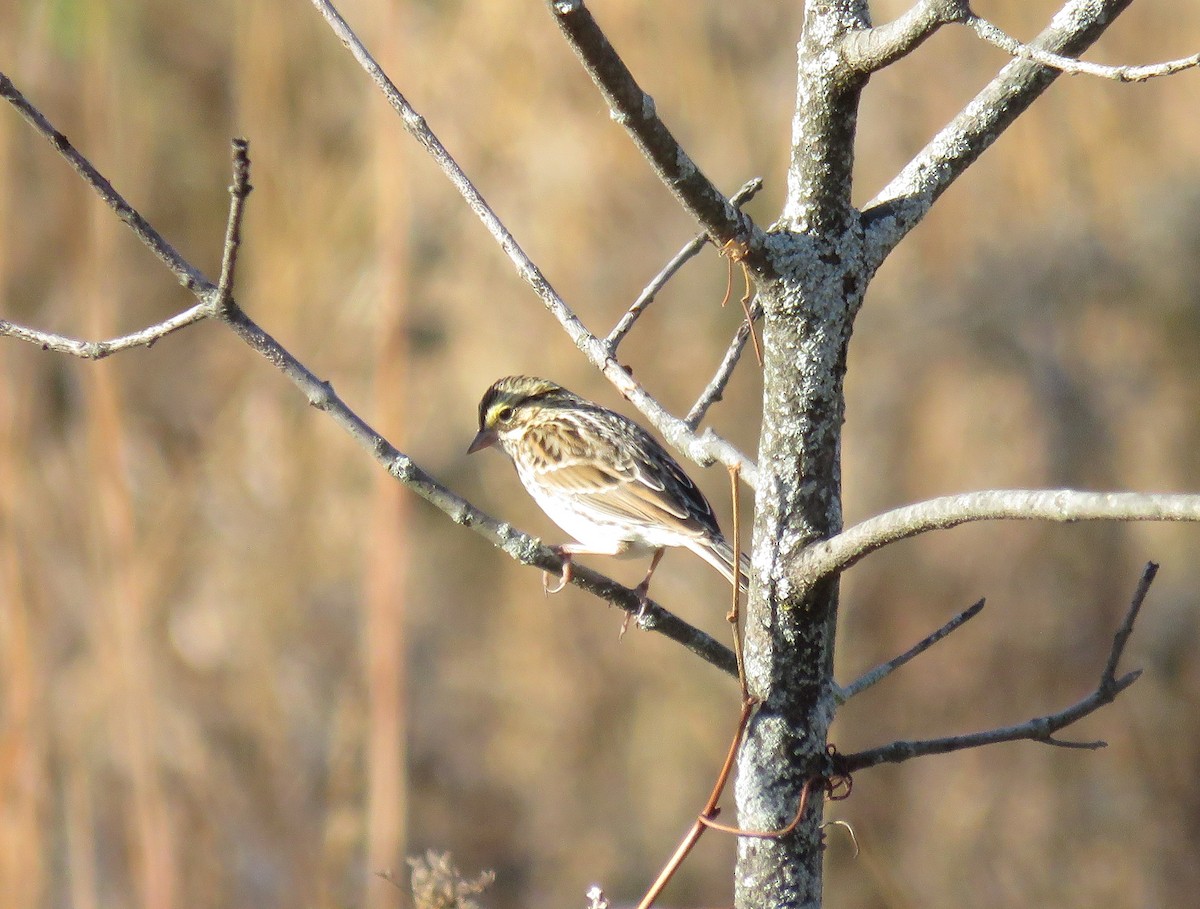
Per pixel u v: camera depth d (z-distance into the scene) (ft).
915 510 11.68
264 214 49.11
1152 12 52.11
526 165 46.14
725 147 47.32
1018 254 46.96
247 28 50.93
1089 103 49.85
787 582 13.14
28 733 36.01
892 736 41.27
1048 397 45.06
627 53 48.03
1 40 45.93
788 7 49.57
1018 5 49.26
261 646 41.70
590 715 42.78
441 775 42.19
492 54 47.03
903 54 12.55
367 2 50.21
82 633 39.06
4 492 37.88
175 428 47.60
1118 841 39.86
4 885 34.94
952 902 38.75
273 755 40.27
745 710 13.30
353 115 50.34
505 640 43.80
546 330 45.11
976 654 42.27
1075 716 14.46
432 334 45.73
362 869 38.17
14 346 40.40
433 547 45.19
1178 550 43.47
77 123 46.50
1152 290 46.21
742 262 13.01
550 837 41.47
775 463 13.34
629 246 45.39
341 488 45.06
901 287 47.60
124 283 50.01
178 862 37.76
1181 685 41.57
